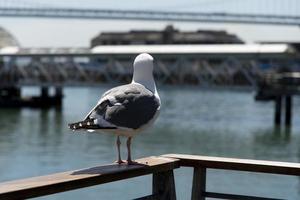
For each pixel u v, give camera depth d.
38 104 89.06
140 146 43.41
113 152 39.16
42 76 91.62
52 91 129.62
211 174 27.05
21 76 93.19
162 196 5.99
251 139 49.41
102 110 5.38
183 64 76.88
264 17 138.12
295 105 107.06
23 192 4.60
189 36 179.62
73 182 4.96
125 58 83.12
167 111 81.81
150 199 5.91
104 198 20.92
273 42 143.25
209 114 76.88
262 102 103.69
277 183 25.34
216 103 103.56
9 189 4.58
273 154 40.47
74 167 32.50
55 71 90.75
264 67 94.19
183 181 22.62
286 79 67.94
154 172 5.71
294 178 26.23
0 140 46.72
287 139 49.66
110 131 5.38
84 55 84.75
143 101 5.48
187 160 6.06
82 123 5.29
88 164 33.75
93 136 49.88
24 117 71.50
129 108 5.39
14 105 88.06
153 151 41.00
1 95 91.62
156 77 77.44
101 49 84.56
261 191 23.77
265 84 68.12
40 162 34.34
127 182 23.55
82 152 39.28
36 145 43.50
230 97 128.38
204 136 51.12
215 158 6.05
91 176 5.11
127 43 178.12
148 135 50.69
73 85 87.50
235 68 74.62
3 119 68.12
